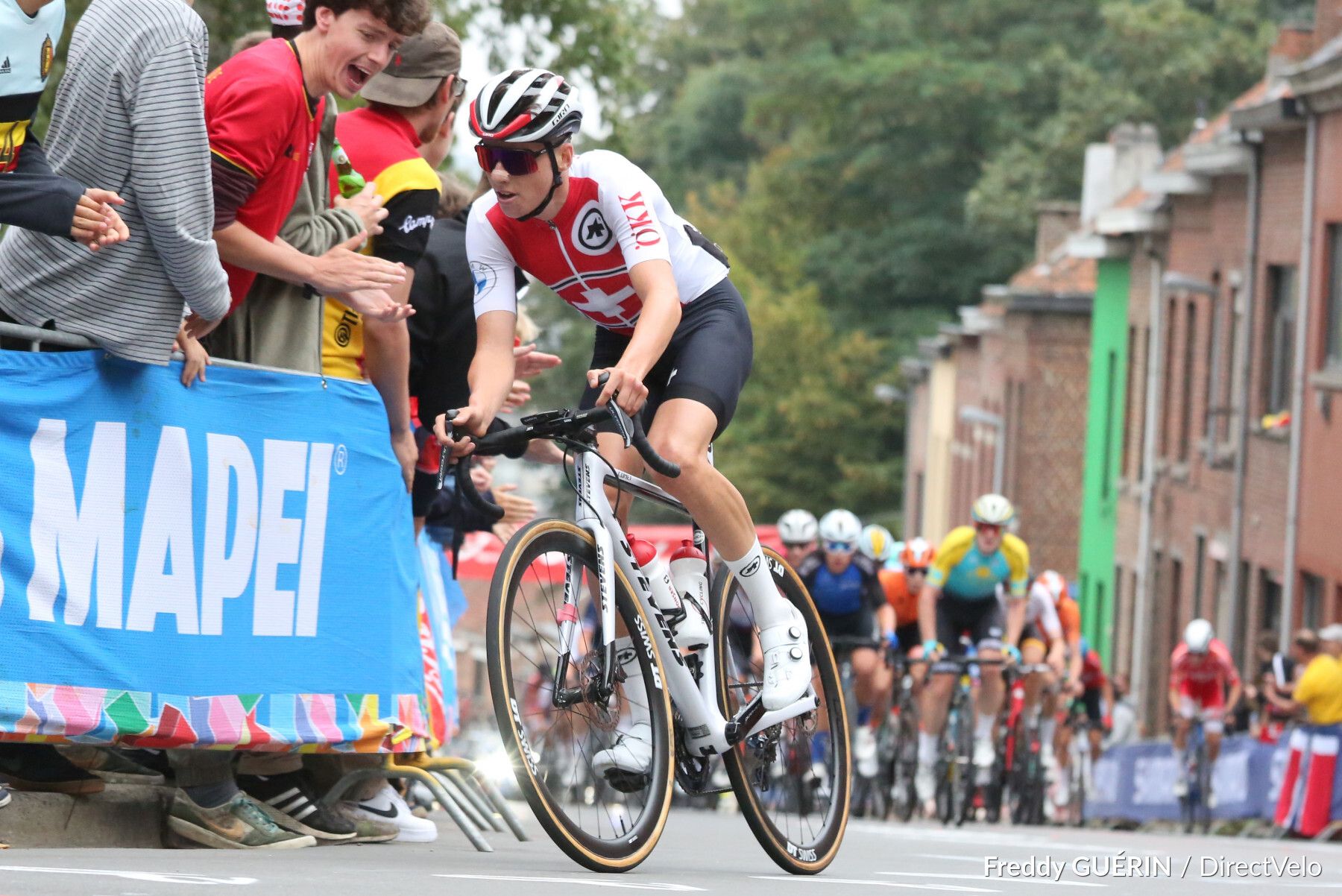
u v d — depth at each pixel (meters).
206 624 16.70
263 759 18.19
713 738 16.11
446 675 24.30
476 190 18.86
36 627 15.33
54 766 16.73
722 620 16.61
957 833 33.47
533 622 14.72
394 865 15.16
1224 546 78.44
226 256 16.47
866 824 39.25
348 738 18.06
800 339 156.25
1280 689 53.16
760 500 155.50
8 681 15.14
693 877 15.41
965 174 160.88
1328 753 47.22
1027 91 156.00
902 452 162.50
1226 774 54.09
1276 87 75.06
